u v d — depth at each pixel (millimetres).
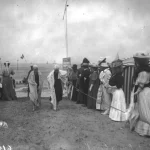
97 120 5633
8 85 9047
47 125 5121
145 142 4043
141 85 4328
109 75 6320
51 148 3730
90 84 7203
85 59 8078
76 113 6469
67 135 4414
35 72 6926
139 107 4422
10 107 7391
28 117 5910
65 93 11586
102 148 3732
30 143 3953
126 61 7406
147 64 4488
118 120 5508
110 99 6469
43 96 10727
